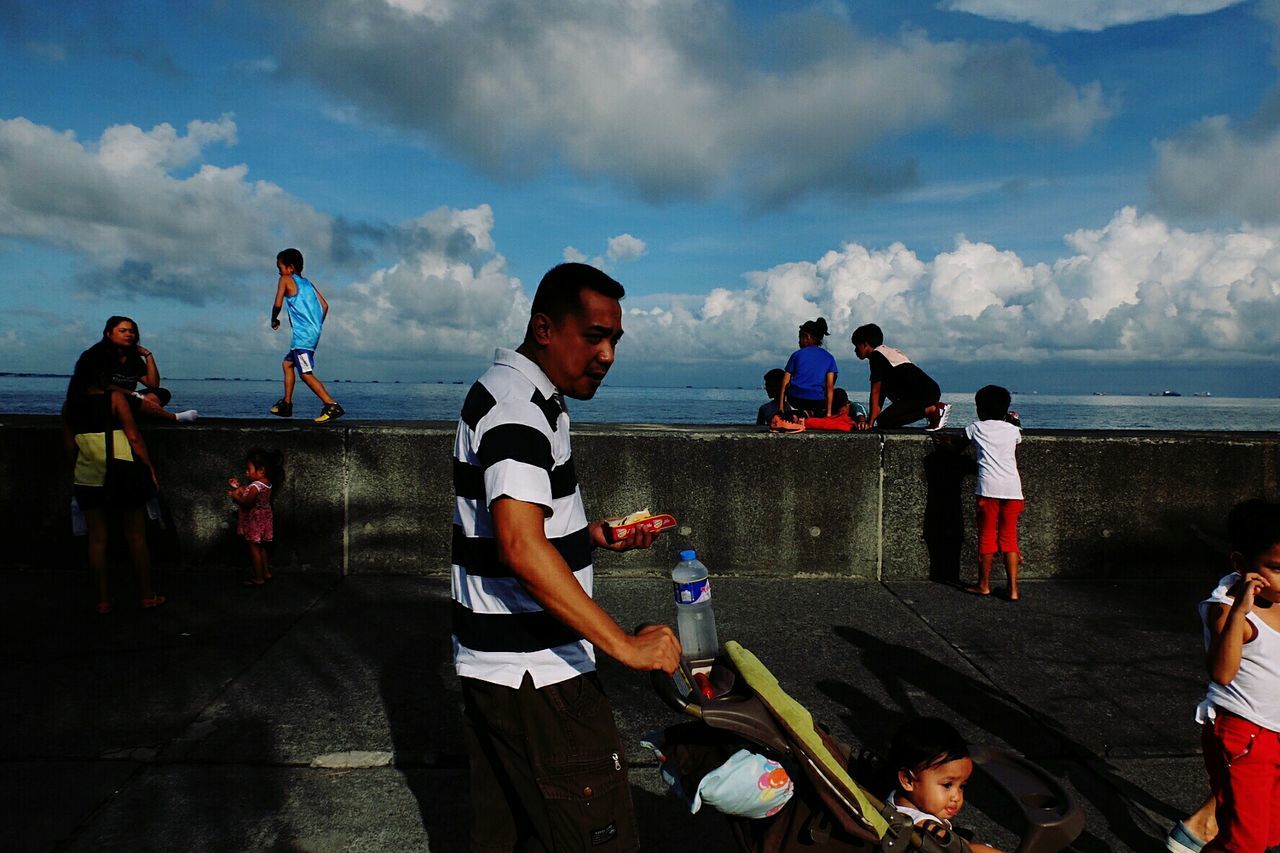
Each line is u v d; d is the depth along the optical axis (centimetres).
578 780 181
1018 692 400
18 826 276
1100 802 308
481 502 182
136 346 584
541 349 187
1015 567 541
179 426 565
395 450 564
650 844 276
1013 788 199
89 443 466
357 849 270
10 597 509
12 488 568
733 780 176
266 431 561
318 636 454
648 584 563
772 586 566
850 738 351
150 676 398
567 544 184
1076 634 481
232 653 428
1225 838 238
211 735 341
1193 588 574
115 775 310
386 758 325
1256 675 229
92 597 513
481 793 200
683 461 579
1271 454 591
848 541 586
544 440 174
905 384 744
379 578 560
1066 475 591
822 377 913
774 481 582
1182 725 368
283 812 289
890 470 583
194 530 570
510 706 182
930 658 441
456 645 193
